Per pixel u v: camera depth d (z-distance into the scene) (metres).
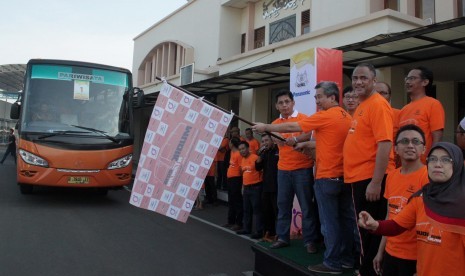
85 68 9.17
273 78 11.47
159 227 7.63
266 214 6.63
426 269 2.57
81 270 4.96
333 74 6.68
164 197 4.38
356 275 3.98
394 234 2.84
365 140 3.68
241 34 16.44
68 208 8.85
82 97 8.98
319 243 5.14
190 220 8.59
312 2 12.12
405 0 9.69
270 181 6.53
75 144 8.51
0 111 37.50
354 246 4.45
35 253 5.53
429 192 2.56
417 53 7.84
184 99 4.45
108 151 8.76
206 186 10.73
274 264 4.58
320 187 4.18
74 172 8.47
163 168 4.40
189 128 4.44
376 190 3.41
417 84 4.30
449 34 6.68
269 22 14.74
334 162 4.11
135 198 4.35
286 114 5.26
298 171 4.88
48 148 8.34
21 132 8.44
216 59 16.25
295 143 4.76
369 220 2.79
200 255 5.90
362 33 9.19
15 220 7.36
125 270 5.04
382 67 8.84
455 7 8.86
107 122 9.03
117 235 6.80
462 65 8.50
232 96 14.95
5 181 12.76
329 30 9.98
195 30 18.22
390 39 6.92
